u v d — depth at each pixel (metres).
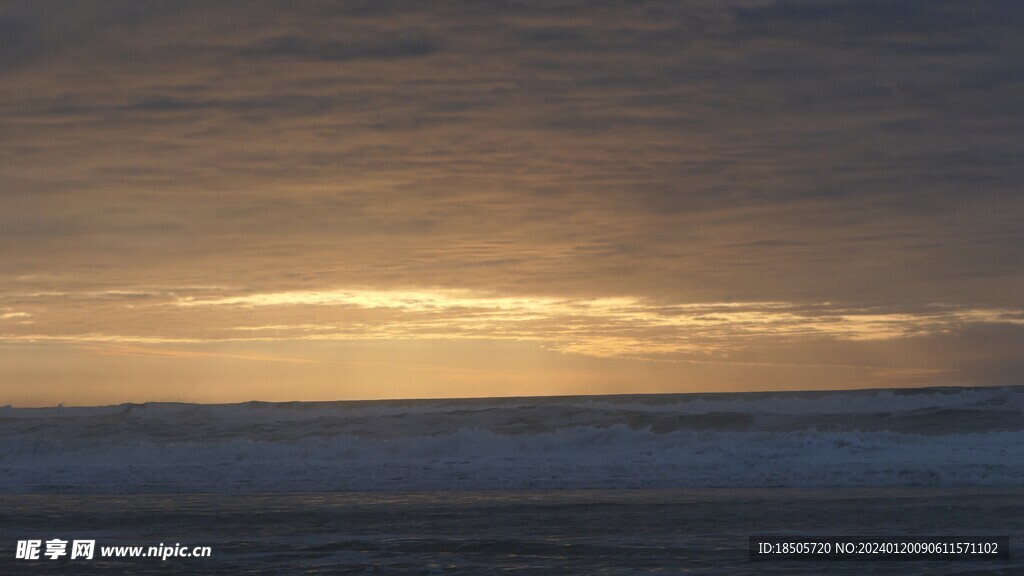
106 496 25.98
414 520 21.06
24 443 33.41
